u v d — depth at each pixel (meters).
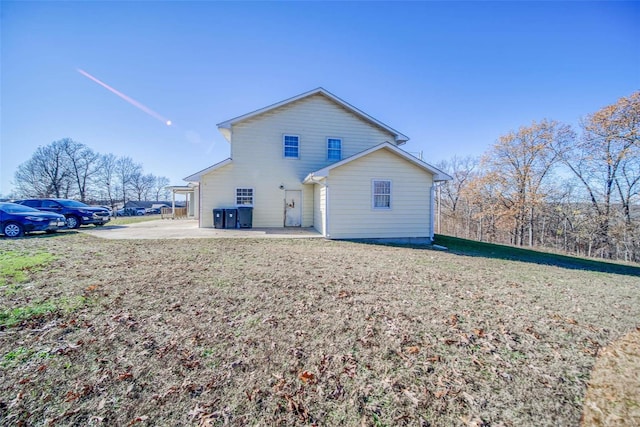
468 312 3.54
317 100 13.84
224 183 12.97
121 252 6.70
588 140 18.19
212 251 7.04
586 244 19.02
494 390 2.04
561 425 1.71
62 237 9.33
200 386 2.01
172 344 2.58
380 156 10.27
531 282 5.24
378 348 2.59
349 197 10.06
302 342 2.67
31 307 3.31
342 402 1.88
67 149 44.94
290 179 13.52
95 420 1.68
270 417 1.74
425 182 10.59
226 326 2.96
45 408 1.77
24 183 43.03
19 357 2.32
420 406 1.86
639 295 4.68
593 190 18.36
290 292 4.07
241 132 13.10
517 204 21.81
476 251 9.26
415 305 3.71
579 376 2.24
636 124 15.84
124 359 2.33
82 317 3.10
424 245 9.90
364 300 3.84
